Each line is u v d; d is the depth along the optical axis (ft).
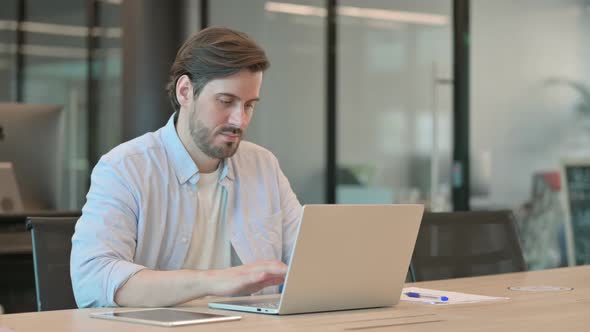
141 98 21.90
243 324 5.12
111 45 26.84
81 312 5.61
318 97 20.11
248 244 7.52
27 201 13.26
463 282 7.82
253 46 6.82
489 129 16.94
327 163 19.88
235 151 7.09
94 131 27.61
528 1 16.69
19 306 12.20
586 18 16.30
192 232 7.26
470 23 17.08
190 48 6.92
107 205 6.77
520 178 16.85
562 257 16.92
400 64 18.29
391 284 6.02
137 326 4.99
